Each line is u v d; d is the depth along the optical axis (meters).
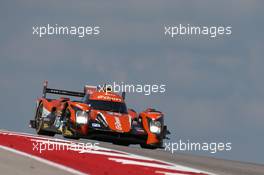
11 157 33.97
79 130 57.47
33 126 70.75
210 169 38.16
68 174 29.28
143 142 58.75
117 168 32.38
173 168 35.97
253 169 40.56
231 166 41.69
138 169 32.75
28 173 28.36
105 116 59.12
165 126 60.75
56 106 64.62
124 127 58.31
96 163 33.56
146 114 60.09
